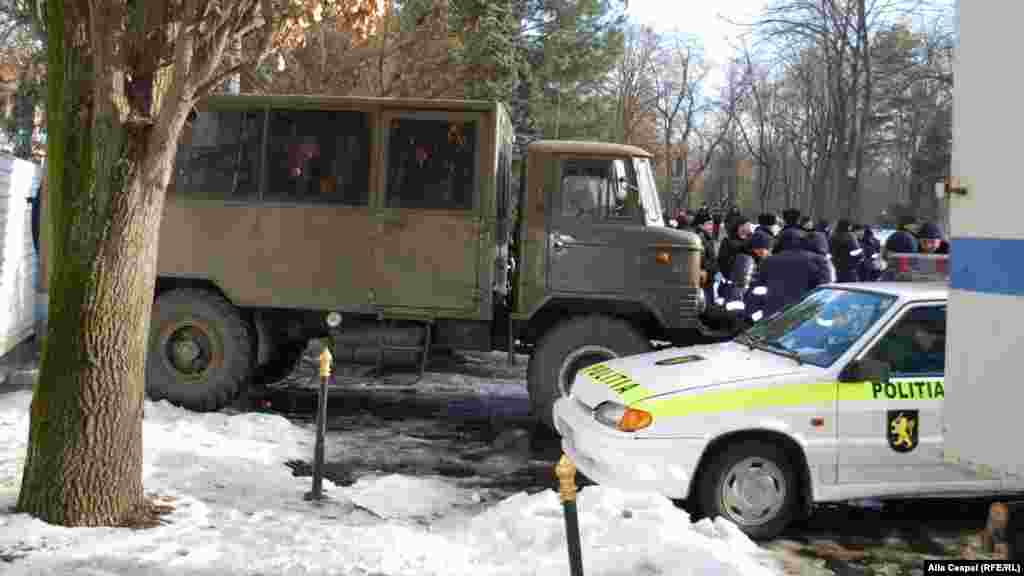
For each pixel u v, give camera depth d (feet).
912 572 17.79
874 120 142.41
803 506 19.53
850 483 19.25
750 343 22.58
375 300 29.04
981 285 9.30
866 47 83.71
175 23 16.21
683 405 18.92
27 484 16.57
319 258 29.19
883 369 18.90
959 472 19.34
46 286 30.55
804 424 19.10
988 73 9.25
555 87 80.84
